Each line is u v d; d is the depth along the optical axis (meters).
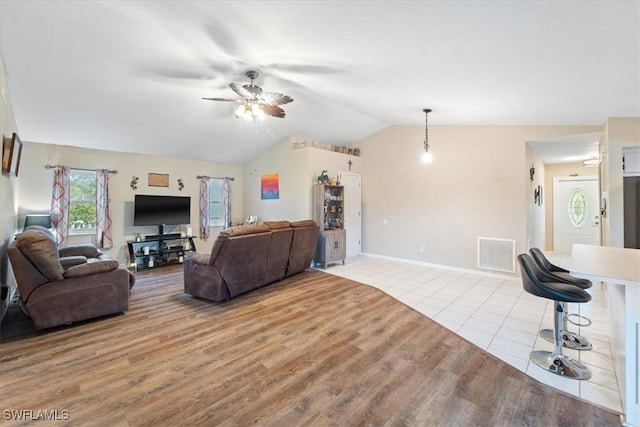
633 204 3.87
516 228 5.00
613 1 1.56
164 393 2.06
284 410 1.90
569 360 2.45
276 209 6.87
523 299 4.07
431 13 1.92
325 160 6.45
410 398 2.03
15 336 2.92
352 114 5.66
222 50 3.16
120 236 5.88
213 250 3.82
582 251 2.71
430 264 6.03
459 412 1.89
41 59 3.21
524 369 2.39
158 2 2.38
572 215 7.37
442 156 5.82
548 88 3.00
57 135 4.88
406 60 2.76
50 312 3.01
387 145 6.70
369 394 2.07
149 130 5.23
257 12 2.30
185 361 2.48
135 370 2.34
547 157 6.55
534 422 1.81
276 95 3.50
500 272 5.16
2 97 3.02
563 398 2.04
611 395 2.07
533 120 4.46
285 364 2.44
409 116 5.27
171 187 6.57
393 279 5.09
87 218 5.59
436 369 2.38
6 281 3.51
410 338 2.92
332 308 3.73
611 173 3.94
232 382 2.20
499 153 5.16
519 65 2.54
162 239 6.04
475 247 5.43
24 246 2.86
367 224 7.15
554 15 1.76
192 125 5.35
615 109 3.52
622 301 1.95
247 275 4.18
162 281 4.96
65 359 2.50
